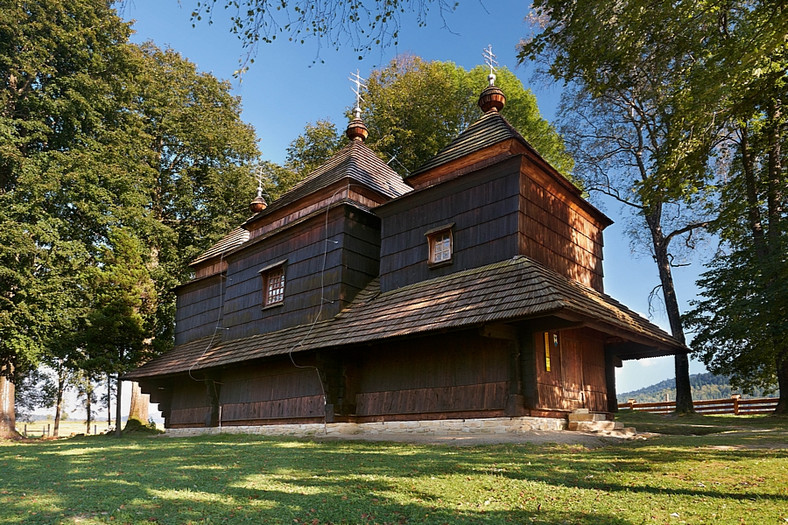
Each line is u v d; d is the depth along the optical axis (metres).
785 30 9.21
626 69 11.96
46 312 22.38
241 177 32.47
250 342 18.08
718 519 5.09
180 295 24.92
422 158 34.22
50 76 24.86
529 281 11.49
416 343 13.88
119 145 26.59
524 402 11.55
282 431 15.89
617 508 5.50
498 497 5.97
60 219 24.59
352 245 16.42
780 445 9.89
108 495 6.38
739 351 22.30
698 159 11.46
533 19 23.61
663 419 20.39
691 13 11.16
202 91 34.91
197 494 6.32
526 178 13.56
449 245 14.38
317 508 5.61
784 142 19.09
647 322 15.68
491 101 16.95
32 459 10.62
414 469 7.55
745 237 23.27
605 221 16.69
